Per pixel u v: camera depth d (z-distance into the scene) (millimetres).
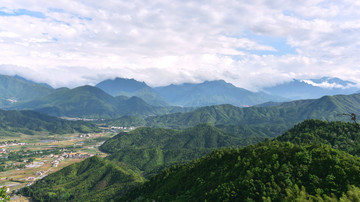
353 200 103688
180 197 172625
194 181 186500
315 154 138875
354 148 198375
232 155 187750
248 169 151875
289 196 117812
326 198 110188
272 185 128875
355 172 117375
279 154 150750
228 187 141875
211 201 142500
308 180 125000
